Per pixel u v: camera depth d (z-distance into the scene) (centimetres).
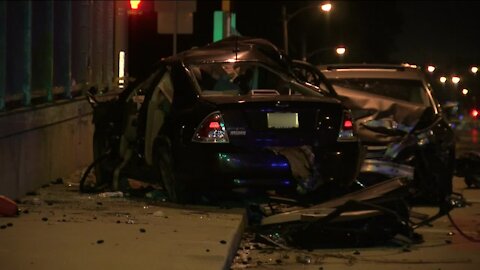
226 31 5756
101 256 1600
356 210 1897
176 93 2308
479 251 1897
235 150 2123
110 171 2627
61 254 1608
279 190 2211
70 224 1923
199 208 2205
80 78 3319
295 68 2594
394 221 1947
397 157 2552
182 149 2184
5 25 2280
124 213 2111
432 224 2258
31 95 2641
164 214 2097
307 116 2172
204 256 1619
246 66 2489
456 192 2958
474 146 6334
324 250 1903
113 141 2630
